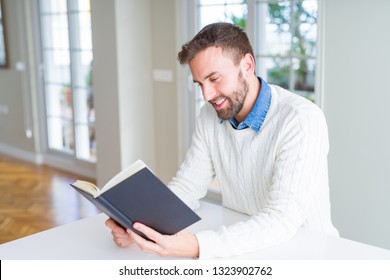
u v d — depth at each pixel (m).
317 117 1.78
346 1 3.52
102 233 1.86
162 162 5.19
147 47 5.02
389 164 3.48
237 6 4.41
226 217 2.00
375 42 3.42
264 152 1.88
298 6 4.04
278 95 1.89
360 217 3.70
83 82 5.84
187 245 1.61
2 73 6.89
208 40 1.67
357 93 3.57
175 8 4.70
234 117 1.94
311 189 1.76
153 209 1.53
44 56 6.31
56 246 1.75
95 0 4.93
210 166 2.12
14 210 4.86
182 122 4.88
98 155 5.29
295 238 1.77
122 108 4.93
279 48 4.25
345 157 3.71
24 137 6.73
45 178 5.91
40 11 6.20
